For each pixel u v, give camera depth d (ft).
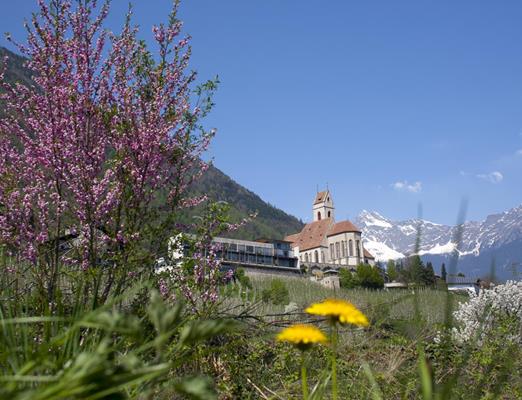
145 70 18.26
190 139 18.19
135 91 17.89
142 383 5.18
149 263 15.92
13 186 15.80
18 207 15.31
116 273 14.30
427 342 12.29
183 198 17.97
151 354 7.78
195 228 17.56
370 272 279.69
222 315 17.48
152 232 16.51
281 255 339.36
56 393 3.37
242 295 18.88
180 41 18.69
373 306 14.07
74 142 16.67
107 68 17.70
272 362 15.53
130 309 12.41
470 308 25.55
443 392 4.57
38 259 12.94
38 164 16.61
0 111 16.70
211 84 18.57
